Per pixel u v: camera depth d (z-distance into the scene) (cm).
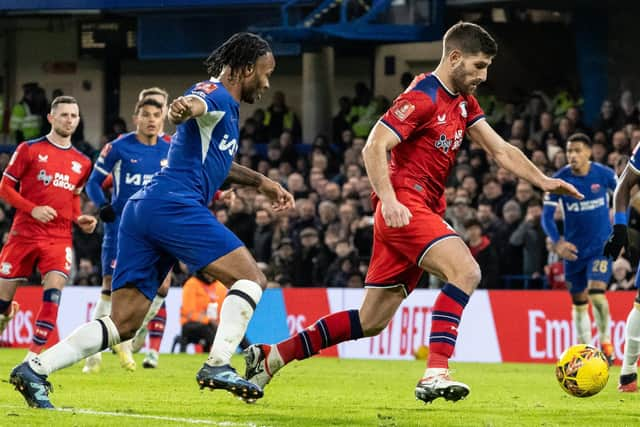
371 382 3791
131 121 9969
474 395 3259
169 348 6075
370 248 6397
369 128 8262
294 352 2595
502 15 8581
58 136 3900
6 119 9944
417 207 2492
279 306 6028
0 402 2592
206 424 2136
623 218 3209
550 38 8550
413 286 2608
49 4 8162
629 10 8125
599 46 8244
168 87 9912
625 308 5312
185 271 6731
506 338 5544
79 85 9925
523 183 6281
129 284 2347
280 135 8644
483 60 2505
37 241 3809
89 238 7181
